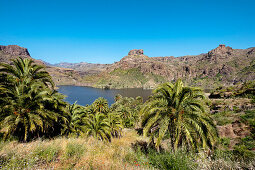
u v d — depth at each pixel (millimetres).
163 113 6848
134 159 5453
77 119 12938
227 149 5477
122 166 4289
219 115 9555
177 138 5777
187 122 6230
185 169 3799
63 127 11398
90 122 13789
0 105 7371
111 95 184125
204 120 5957
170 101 6875
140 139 12688
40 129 8656
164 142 8312
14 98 7980
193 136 5855
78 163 4277
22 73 9109
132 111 37906
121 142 11508
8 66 8117
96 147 6328
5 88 7637
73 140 6738
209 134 5719
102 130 13391
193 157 4391
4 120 7059
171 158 4504
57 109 10273
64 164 4027
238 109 9828
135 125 29297
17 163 3340
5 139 6770
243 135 6086
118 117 19641
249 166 3184
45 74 9938
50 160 4113
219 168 3332
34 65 9586
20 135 7961
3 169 3061
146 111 6953
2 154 3662
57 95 10539
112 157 5320
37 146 4648
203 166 3465
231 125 7156
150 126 6551
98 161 4438
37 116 7949
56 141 6258
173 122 6508
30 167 3324
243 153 4547
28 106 8023
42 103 8859
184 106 6672
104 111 26969
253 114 7648
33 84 8492
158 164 4621
